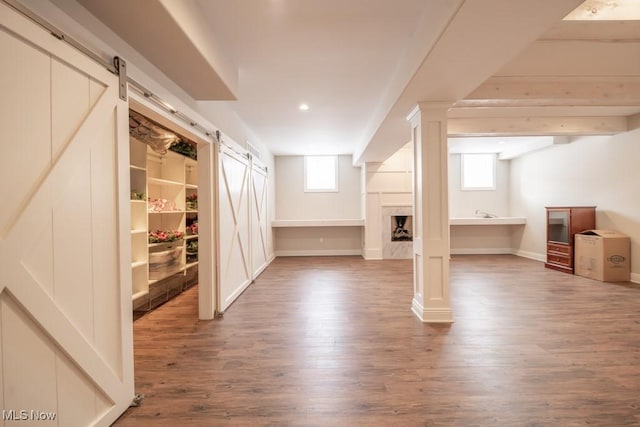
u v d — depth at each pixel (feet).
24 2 4.03
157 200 13.88
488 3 5.13
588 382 6.69
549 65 9.79
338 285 15.79
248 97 12.53
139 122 10.49
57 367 4.51
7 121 3.82
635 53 9.10
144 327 10.23
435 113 10.34
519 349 8.32
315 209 26.32
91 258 5.16
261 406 5.95
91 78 5.16
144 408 5.92
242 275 14.61
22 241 3.99
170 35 6.07
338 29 7.88
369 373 7.13
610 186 16.97
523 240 24.50
